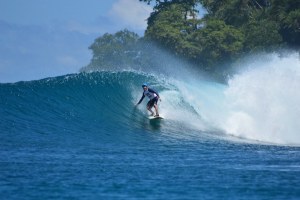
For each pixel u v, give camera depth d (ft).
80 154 227.20
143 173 194.80
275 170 200.23
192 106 299.58
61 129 271.08
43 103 293.43
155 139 261.44
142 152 233.96
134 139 260.62
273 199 166.40
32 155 222.48
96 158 219.41
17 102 291.58
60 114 286.87
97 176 189.98
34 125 273.95
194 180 185.68
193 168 202.80
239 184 180.96
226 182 183.32
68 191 173.06
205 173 195.21
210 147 247.50
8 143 244.22
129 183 181.78
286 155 230.07
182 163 211.61
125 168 201.98
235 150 241.14
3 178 186.50
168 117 291.58
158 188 176.55
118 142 254.06
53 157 219.82
